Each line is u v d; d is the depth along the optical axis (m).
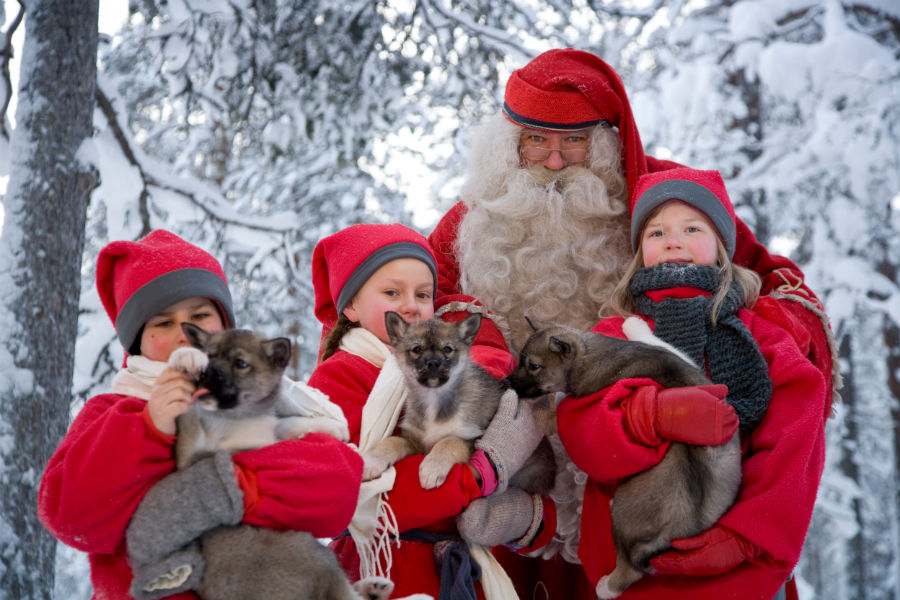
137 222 6.76
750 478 2.94
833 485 11.81
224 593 2.32
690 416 2.84
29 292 5.24
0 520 4.98
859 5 11.19
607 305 3.90
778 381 3.10
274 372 2.65
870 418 14.54
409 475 2.92
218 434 2.54
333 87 9.65
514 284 4.03
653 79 11.79
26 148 5.39
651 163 4.34
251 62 8.88
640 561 2.91
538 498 3.21
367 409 3.10
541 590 3.64
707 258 3.43
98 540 2.39
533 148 4.18
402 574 3.02
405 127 10.04
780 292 3.62
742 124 11.22
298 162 10.58
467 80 9.79
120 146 6.61
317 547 2.47
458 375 3.14
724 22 11.32
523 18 9.73
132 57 9.51
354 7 9.41
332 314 3.89
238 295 9.60
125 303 2.89
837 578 16.94
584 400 3.10
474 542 3.00
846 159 10.50
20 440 5.07
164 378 2.39
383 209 10.73
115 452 2.34
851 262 11.04
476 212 4.19
